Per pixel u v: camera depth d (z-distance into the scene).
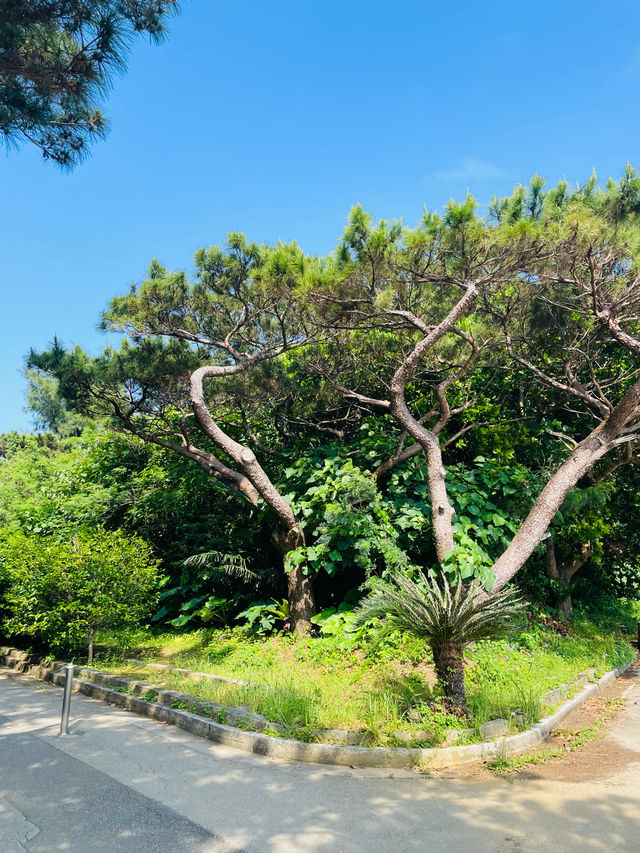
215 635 10.63
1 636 11.98
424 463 11.01
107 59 5.91
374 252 8.85
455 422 12.22
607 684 8.93
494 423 11.34
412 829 4.12
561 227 8.32
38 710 7.34
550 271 9.01
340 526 9.60
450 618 6.13
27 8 5.54
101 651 10.34
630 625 13.98
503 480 10.59
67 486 15.49
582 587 14.38
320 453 11.74
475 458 11.27
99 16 5.74
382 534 9.75
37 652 10.66
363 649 8.62
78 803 4.47
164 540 13.45
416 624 6.24
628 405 8.53
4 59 5.77
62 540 12.00
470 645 8.36
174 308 10.70
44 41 5.78
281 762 5.52
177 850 3.77
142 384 11.02
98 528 10.77
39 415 34.09
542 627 10.79
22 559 9.88
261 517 10.88
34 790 4.71
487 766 5.43
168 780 4.97
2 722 6.75
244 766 5.37
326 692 7.11
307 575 10.04
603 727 6.79
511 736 6.01
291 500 10.52
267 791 4.78
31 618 9.85
